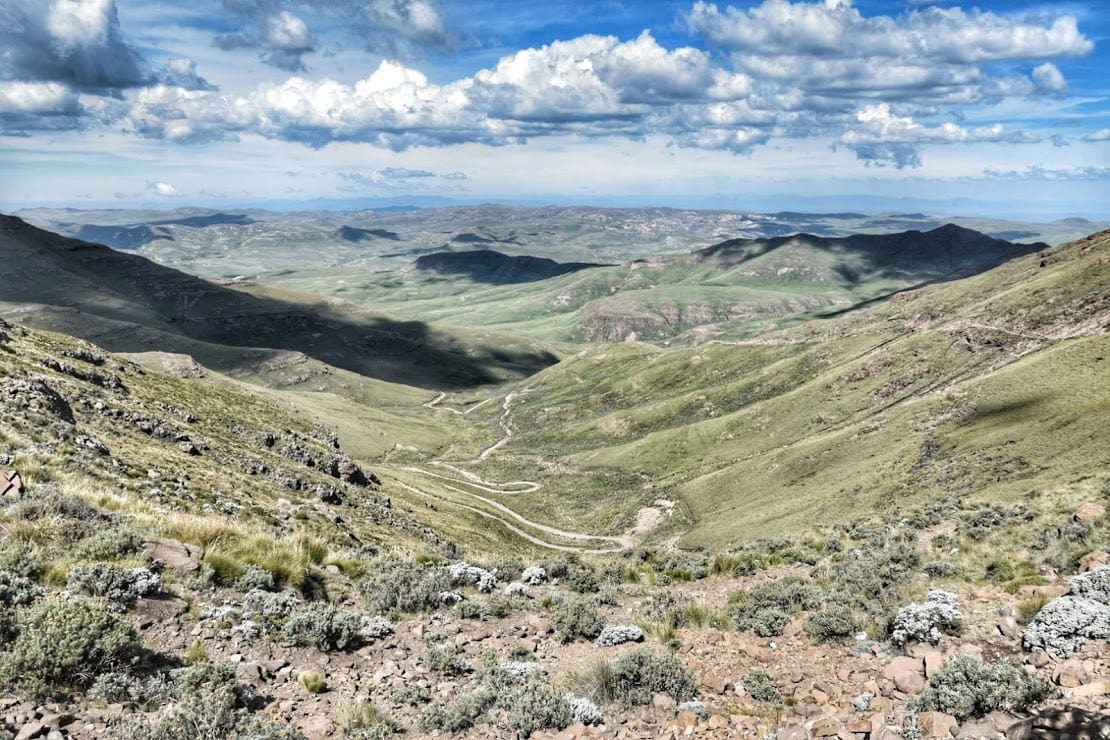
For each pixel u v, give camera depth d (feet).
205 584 42.96
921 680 32.37
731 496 536.83
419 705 33.45
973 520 85.10
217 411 286.25
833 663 37.70
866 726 27.73
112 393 205.36
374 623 43.01
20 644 27.09
